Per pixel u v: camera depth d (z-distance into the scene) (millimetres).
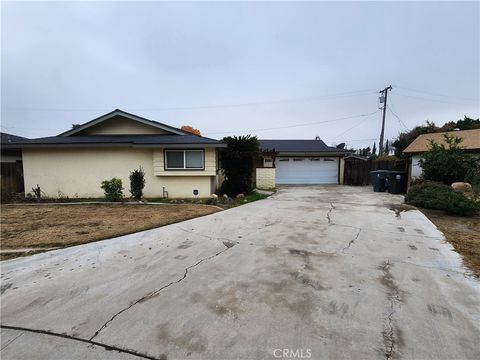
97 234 5387
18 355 2051
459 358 1916
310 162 18781
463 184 9359
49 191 10836
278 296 2846
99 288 3135
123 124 12516
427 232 5289
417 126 25422
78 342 2182
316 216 6945
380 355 1955
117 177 10820
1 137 19391
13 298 2938
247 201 9891
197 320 2439
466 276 3285
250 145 11461
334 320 2400
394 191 12289
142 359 1968
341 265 3662
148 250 4457
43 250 4492
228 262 3852
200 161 10430
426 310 2539
